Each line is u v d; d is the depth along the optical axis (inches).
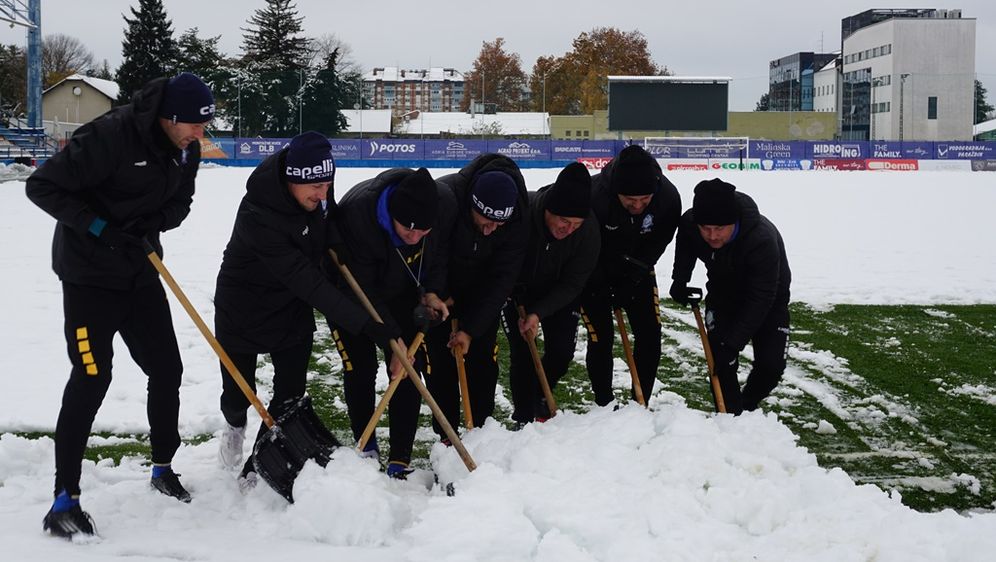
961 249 497.0
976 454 193.6
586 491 136.9
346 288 165.6
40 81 1233.4
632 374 198.5
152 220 144.0
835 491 138.7
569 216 169.6
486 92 3604.8
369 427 157.4
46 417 203.8
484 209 161.6
